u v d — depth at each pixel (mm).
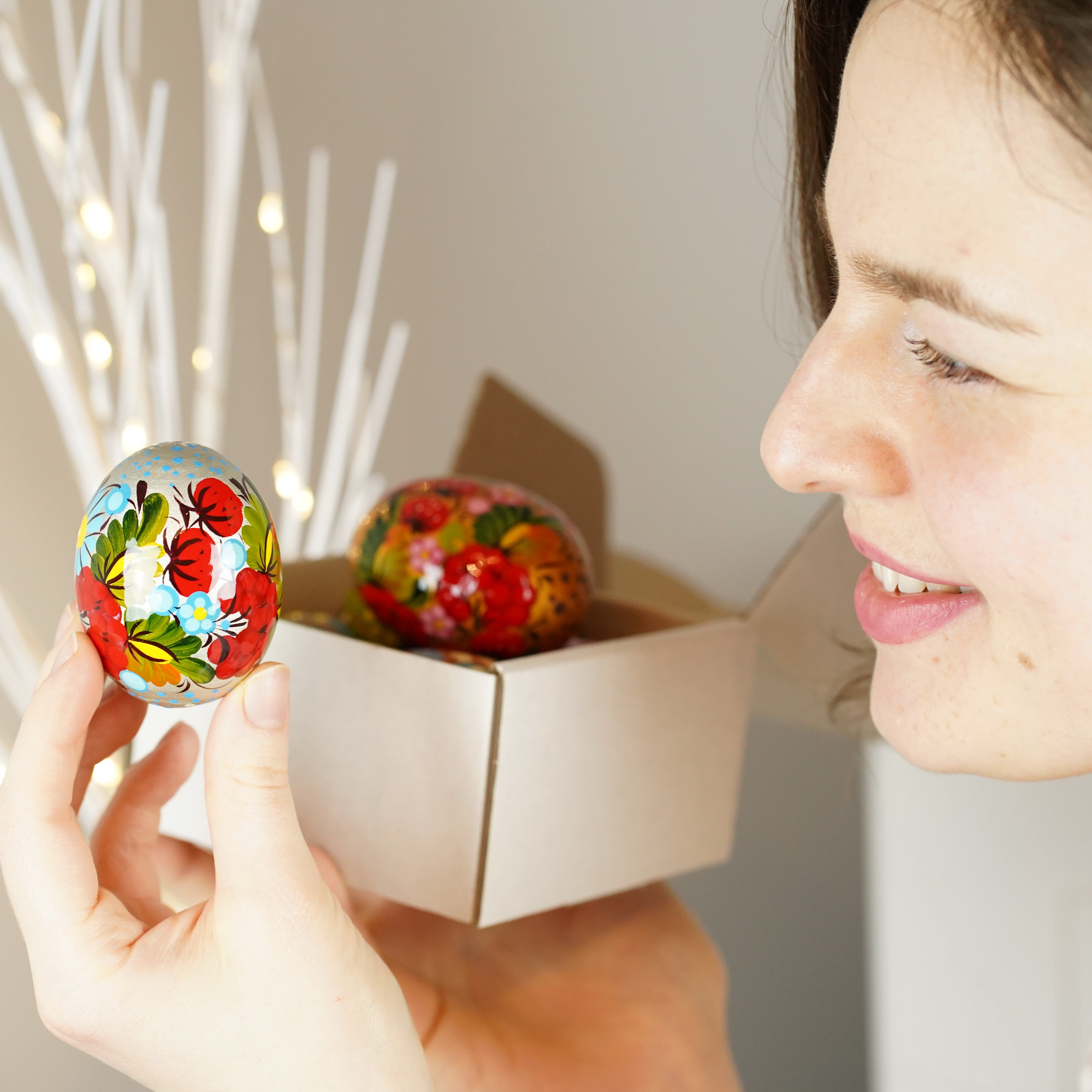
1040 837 854
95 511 561
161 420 757
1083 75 490
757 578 876
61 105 711
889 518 557
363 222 818
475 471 823
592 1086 638
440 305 858
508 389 829
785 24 619
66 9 708
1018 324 504
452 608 651
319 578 702
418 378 870
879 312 541
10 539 709
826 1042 864
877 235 522
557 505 864
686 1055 654
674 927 700
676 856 669
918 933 866
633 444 869
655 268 839
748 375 840
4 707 711
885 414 542
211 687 564
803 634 758
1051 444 512
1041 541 518
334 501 856
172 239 753
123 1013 547
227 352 779
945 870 857
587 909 702
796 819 831
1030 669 537
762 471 858
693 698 659
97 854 605
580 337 860
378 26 788
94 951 547
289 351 808
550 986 675
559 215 842
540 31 808
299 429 827
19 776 549
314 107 783
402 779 629
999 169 502
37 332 709
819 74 597
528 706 619
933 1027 877
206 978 550
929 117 510
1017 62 496
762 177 797
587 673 629
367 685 630
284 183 782
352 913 662
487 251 850
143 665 558
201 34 747
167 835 672
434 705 621
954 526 527
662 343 850
